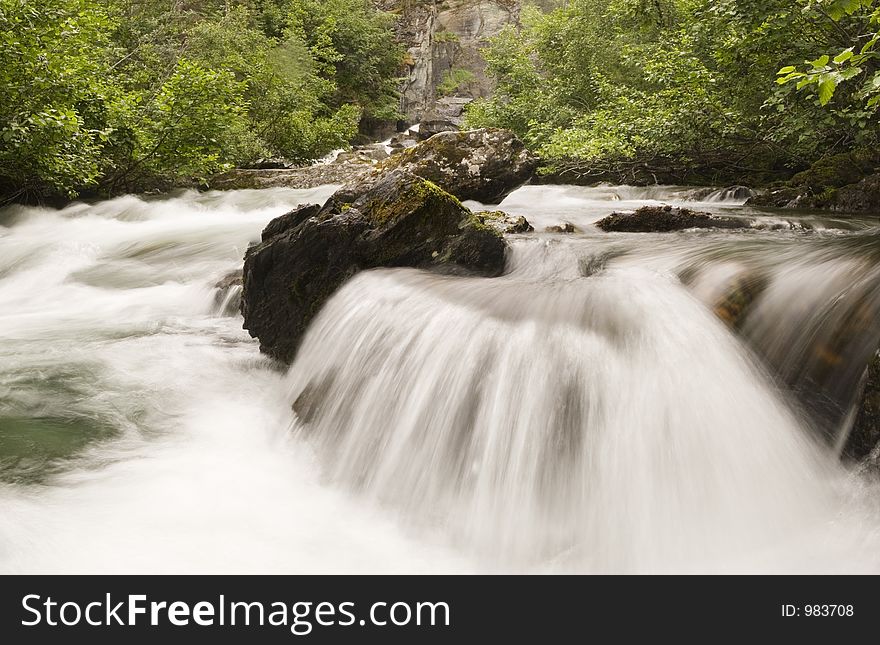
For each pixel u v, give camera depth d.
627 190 15.48
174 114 14.70
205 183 16.14
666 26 18.91
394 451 4.01
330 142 24.48
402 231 5.42
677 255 5.45
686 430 3.49
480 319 4.18
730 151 15.02
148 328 6.55
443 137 11.32
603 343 3.80
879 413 3.23
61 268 9.38
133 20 21.86
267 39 26.06
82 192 14.99
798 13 11.05
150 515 3.55
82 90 12.90
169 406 4.91
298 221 5.74
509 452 3.60
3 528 3.30
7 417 4.55
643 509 3.29
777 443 3.60
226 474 4.07
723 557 3.14
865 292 3.80
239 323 6.66
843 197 10.52
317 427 4.51
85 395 4.97
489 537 3.43
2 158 12.17
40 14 11.81
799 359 3.91
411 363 4.29
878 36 4.70
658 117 14.30
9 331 6.58
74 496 3.67
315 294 5.39
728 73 13.53
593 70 21.22
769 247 5.51
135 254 9.79
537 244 5.81
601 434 3.47
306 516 3.68
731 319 4.27
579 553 3.25
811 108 11.97
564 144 16.00
